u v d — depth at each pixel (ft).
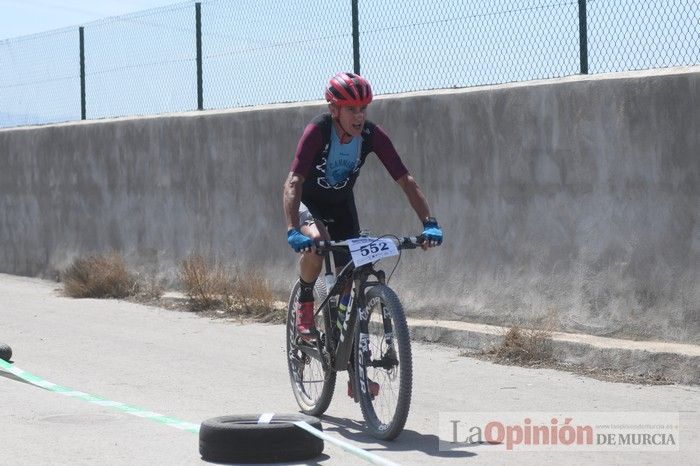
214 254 46.70
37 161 57.77
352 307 23.04
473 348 33.91
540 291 33.65
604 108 31.78
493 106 35.04
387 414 22.76
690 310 29.76
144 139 50.60
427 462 20.66
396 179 23.86
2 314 43.96
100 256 51.96
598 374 29.71
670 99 30.09
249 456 20.52
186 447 21.80
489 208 35.35
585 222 32.42
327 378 24.32
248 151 44.93
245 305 42.86
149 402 26.76
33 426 23.66
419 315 37.37
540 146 33.65
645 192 30.83
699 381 28.04
